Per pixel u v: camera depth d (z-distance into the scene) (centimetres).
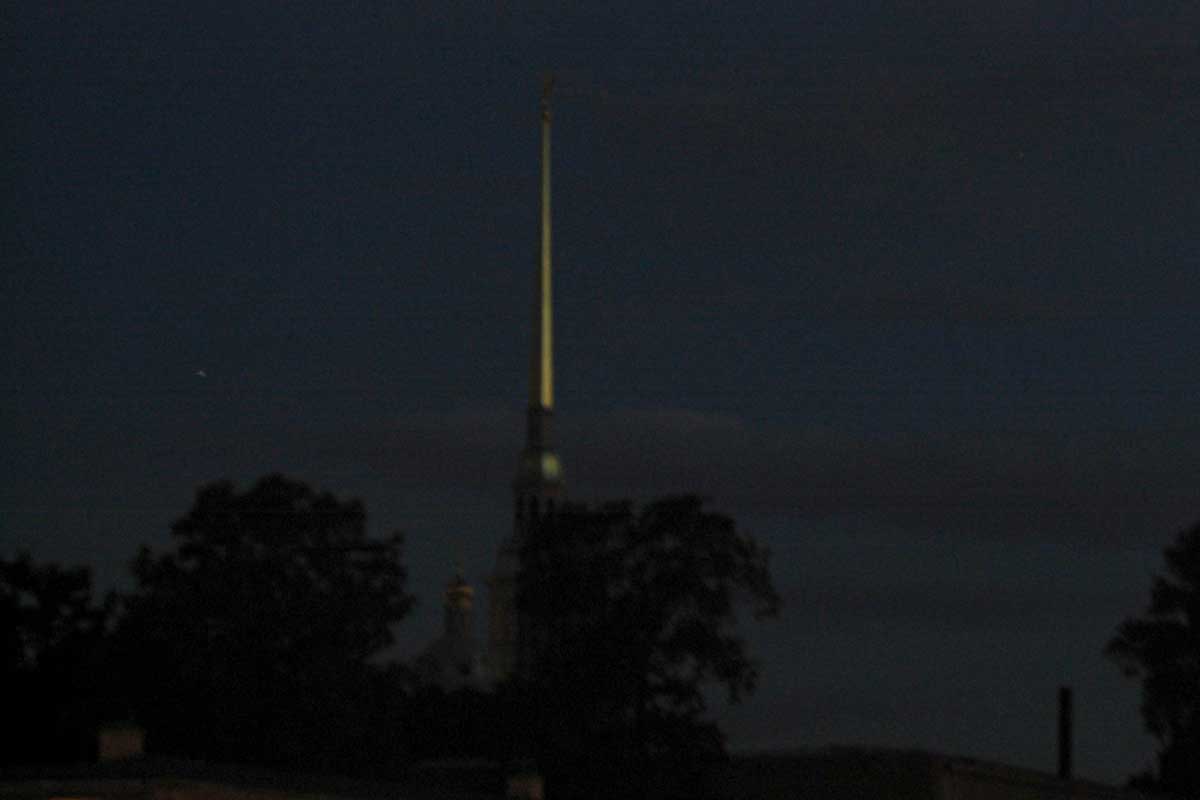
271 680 15450
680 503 16688
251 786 8369
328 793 8719
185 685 15188
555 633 16900
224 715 15088
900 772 12900
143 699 15162
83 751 15050
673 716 16312
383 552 16088
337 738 15312
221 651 15325
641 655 16362
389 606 15988
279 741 15138
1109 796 13588
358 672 15788
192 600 15450
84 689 15238
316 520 15988
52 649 15688
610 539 16900
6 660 15625
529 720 16588
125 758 8806
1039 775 13175
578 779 16262
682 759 16150
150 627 15388
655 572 16650
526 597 17012
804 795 13350
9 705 15275
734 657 16525
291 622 15512
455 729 18925
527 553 17138
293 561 15912
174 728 15088
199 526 15875
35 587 15838
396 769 15475
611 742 16325
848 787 13138
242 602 15438
